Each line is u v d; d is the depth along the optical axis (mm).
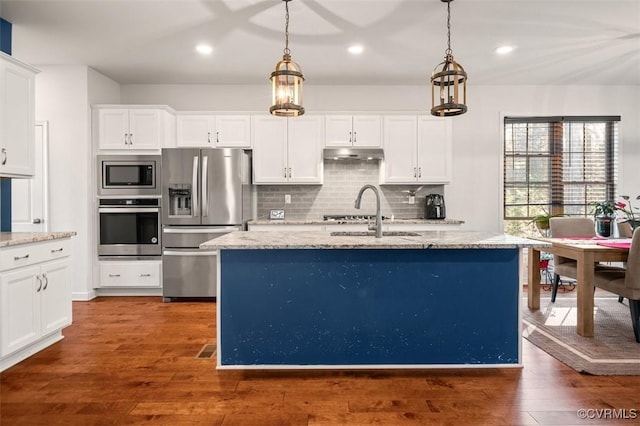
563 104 5137
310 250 2520
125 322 3607
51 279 2924
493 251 2527
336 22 3322
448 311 2535
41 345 2928
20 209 4414
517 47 3869
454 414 2035
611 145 5219
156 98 5047
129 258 4527
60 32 3516
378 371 2529
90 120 4453
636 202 5160
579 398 2182
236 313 2541
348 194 5078
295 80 2395
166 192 4414
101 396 2232
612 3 3021
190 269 4379
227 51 3949
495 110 5121
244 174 4520
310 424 1954
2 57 2838
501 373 2488
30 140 3129
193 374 2510
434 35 3576
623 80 4941
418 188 5094
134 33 3535
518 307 2539
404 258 2523
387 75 4688
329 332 2545
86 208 4410
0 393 2266
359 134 4746
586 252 3100
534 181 5227
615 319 3574
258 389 2309
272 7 3070
